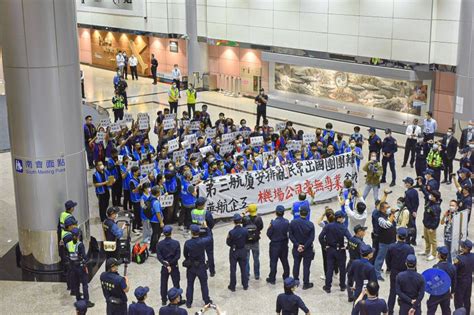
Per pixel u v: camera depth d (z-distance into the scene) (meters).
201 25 32.53
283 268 12.66
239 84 32.16
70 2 12.80
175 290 9.03
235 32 30.27
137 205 15.04
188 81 33.97
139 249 13.59
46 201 13.10
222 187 15.55
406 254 10.88
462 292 10.85
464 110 21.80
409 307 9.95
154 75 35.72
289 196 16.62
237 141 17.73
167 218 15.54
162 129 19.91
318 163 16.88
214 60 33.59
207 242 11.44
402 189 18.36
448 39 22.06
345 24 25.03
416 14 22.58
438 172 17.72
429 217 13.30
